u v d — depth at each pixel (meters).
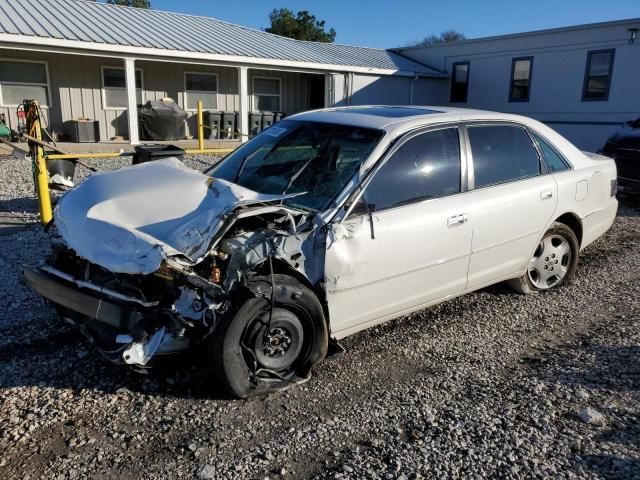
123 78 17.06
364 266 3.59
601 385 3.55
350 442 2.95
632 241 7.20
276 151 4.30
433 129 4.16
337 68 19.53
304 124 4.46
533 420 3.15
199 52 16.17
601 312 4.81
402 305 3.96
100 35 15.11
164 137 17.20
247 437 2.97
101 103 16.81
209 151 11.02
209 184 3.67
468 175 4.27
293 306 3.35
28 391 3.30
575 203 5.11
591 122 18.95
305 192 3.77
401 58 24.77
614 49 18.00
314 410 3.25
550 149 5.04
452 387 3.53
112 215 3.40
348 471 2.71
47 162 7.52
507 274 4.73
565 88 19.50
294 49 20.55
